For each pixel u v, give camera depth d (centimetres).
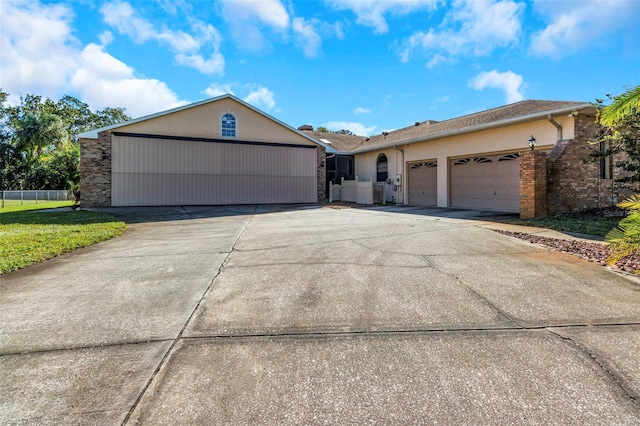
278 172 1883
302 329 281
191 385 205
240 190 1794
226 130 1770
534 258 503
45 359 236
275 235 750
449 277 414
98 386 205
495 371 216
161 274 446
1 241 646
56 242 643
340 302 338
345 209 1469
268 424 171
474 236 692
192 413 180
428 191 1564
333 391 198
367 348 248
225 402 189
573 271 434
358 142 2566
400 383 205
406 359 233
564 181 952
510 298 343
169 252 584
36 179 3272
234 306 332
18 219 1073
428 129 1722
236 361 233
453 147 1401
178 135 1669
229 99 1772
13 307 331
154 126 1623
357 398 191
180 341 262
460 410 180
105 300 350
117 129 1558
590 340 255
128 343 259
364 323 291
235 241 685
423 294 358
